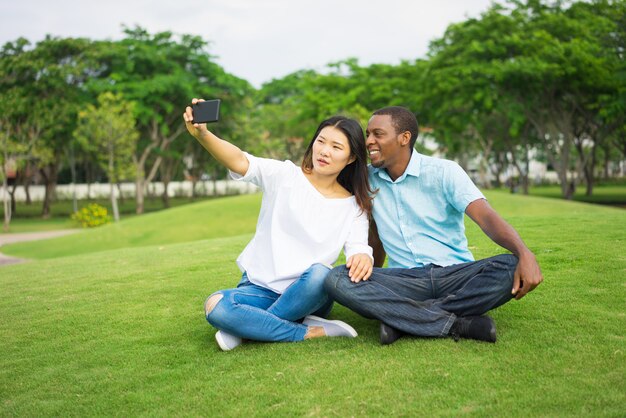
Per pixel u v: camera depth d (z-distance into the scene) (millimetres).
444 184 3078
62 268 7105
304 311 3057
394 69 33656
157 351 3082
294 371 2609
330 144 3135
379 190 3305
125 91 29547
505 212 15227
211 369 2734
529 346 2730
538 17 25906
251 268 3207
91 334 3518
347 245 3201
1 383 2768
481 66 24359
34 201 47688
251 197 19562
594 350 2627
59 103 28938
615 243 5285
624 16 25266
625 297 3490
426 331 2912
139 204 32719
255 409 2264
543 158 56969
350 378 2482
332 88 34094
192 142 36875
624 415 1976
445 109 27844
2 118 26734
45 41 29016
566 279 4027
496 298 2820
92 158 33250
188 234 15531
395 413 2139
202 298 4324
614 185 50375
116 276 5727
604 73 23594
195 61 32031
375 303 2889
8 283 6031
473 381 2367
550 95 25766
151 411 2324
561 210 15188
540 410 2070
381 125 3109
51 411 2400
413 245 3186
